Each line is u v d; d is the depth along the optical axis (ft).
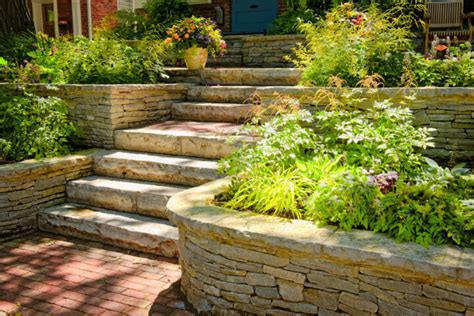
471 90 13.07
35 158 16.39
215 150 15.96
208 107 19.15
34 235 15.26
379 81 15.33
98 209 15.62
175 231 13.62
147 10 32.37
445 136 13.64
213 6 34.09
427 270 7.88
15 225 15.10
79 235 14.82
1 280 12.12
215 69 21.56
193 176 15.17
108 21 33.27
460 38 27.37
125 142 17.65
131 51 21.83
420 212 9.07
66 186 16.40
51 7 45.14
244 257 9.77
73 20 39.22
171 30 22.13
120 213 15.20
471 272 7.57
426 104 13.66
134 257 13.46
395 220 9.21
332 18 17.65
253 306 9.87
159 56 23.47
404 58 15.67
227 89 19.81
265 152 12.00
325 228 9.51
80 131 18.45
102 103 17.84
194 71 21.93
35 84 19.26
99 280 12.11
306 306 9.33
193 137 16.30
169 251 13.28
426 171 11.90
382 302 8.57
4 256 13.64
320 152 12.57
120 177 16.67
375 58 15.71
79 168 16.83
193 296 10.80
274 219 10.09
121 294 11.39
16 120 17.12
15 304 10.95
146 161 16.02
